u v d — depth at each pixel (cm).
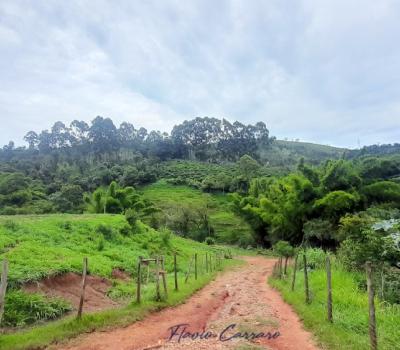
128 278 1917
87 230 2405
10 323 1040
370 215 3062
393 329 901
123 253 2261
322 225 3775
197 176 10225
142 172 9769
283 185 4731
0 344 750
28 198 6138
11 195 6088
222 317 1124
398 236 1533
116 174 9506
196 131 13425
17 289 1220
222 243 6244
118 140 12950
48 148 12594
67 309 1241
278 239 4922
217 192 9156
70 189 6381
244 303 1365
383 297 1292
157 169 10550
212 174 10219
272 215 4778
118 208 4597
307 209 4088
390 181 3997
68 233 2234
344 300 1198
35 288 1291
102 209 4625
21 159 11244
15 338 796
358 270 1684
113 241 2497
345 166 4131
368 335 866
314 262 2089
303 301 1270
